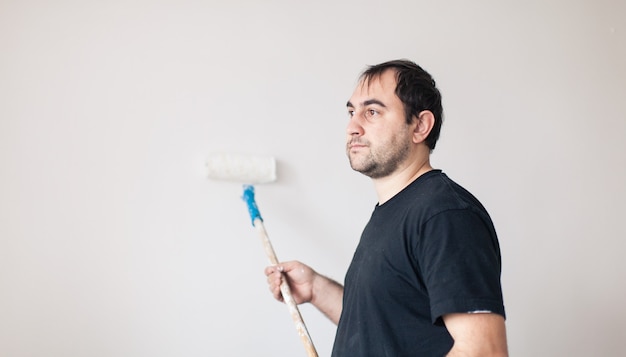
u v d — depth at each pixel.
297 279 1.84
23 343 1.83
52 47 1.91
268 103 2.14
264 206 2.12
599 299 2.54
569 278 2.51
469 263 1.33
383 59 2.31
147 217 1.98
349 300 1.55
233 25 2.12
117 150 1.95
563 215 2.52
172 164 2.01
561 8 2.60
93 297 1.90
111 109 1.96
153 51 2.02
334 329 2.20
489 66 2.46
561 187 2.53
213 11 2.10
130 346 1.93
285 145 2.16
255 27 2.15
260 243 2.11
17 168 1.85
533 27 2.55
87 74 1.94
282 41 2.18
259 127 2.12
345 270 2.21
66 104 1.91
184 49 2.05
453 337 1.32
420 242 1.39
